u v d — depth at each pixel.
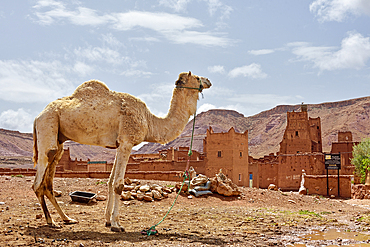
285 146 77.69
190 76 10.52
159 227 10.49
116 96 9.78
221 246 8.60
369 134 183.25
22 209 11.88
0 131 158.62
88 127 9.35
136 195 15.48
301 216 14.80
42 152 9.11
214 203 16.44
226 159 52.84
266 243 9.41
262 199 18.44
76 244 7.78
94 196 14.40
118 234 8.88
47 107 9.40
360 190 32.97
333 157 36.53
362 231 12.14
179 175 25.17
